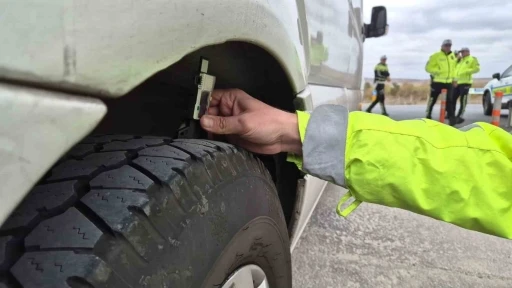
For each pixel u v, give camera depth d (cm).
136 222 63
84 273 56
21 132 44
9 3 42
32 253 58
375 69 1418
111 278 58
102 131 109
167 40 63
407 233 292
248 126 107
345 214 111
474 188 101
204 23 72
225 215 83
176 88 113
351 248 266
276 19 103
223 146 95
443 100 1159
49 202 66
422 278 233
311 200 172
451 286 227
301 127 109
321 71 197
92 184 69
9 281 56
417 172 103
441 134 107
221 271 82
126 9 55
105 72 52
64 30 47
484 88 1272
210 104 116
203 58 96
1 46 42
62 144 48
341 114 109
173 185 71
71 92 49
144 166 74
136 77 58
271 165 139
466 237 290
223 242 81
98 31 51
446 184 102
